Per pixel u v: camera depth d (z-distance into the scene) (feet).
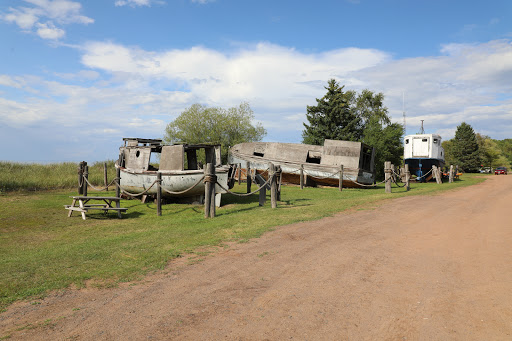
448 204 47.85
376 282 17.71
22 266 22.31
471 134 251.80
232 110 137.69
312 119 150.41
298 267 20.54
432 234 28.78
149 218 44.57
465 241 25.99
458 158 253.65
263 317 14.03
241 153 97.81
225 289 17.37
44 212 47.21
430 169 108.37
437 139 109.50
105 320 14.23
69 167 91.71
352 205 46.57
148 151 59.62
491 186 82.69
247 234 29.60
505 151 467.93
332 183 86.28
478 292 15.97
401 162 147.33
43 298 16.92
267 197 62.59
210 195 41.11
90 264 22.52
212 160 59.62
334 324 13.28
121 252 25.32
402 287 16.92
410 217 37.32
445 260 21.26
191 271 20.53
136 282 18.95
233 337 12.50
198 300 16.05
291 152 90.43
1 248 29.50
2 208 47.98
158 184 46.06
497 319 13.25
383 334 12.45
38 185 71.97
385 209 42.96
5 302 16.39
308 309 14.65
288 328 13.05
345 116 147.13
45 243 31.45
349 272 19.38
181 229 34.04
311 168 86.07
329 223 33.91
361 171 83.20
